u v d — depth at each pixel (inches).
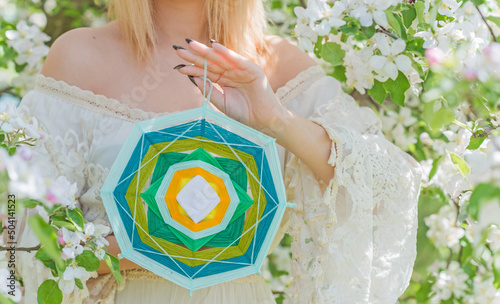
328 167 55.8
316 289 54.7
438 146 83.4
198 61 51.7
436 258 92.7
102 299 57.5
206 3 63.7
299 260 58.0
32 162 57.4
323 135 55.7
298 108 64.4
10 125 51.0
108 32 63.1
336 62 66.3
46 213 49.2
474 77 45.0
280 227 64.1
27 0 100.0
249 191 57.3
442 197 86.9
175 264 51.1
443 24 61.8
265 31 71.3
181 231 50.6
